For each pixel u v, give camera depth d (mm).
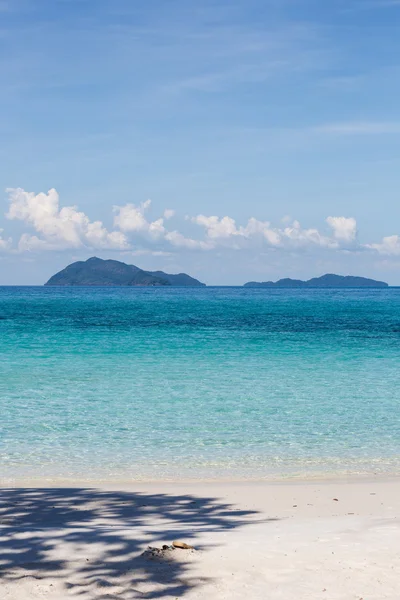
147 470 14828
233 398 25062
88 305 151125
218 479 13914
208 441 17953
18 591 6363
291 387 27875
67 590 6418
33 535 8312
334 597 6297
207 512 10438
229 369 33969
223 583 6641
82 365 35375
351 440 18109
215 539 8258
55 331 62281
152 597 6277
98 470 14805
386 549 7793
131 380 29703
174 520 9797
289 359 38875
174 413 22000
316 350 44562
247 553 7602
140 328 67375
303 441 17984
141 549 7754
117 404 23641
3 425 19938
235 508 10797
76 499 11414
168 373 32188
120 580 6699
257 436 18578
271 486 12938
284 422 20594
